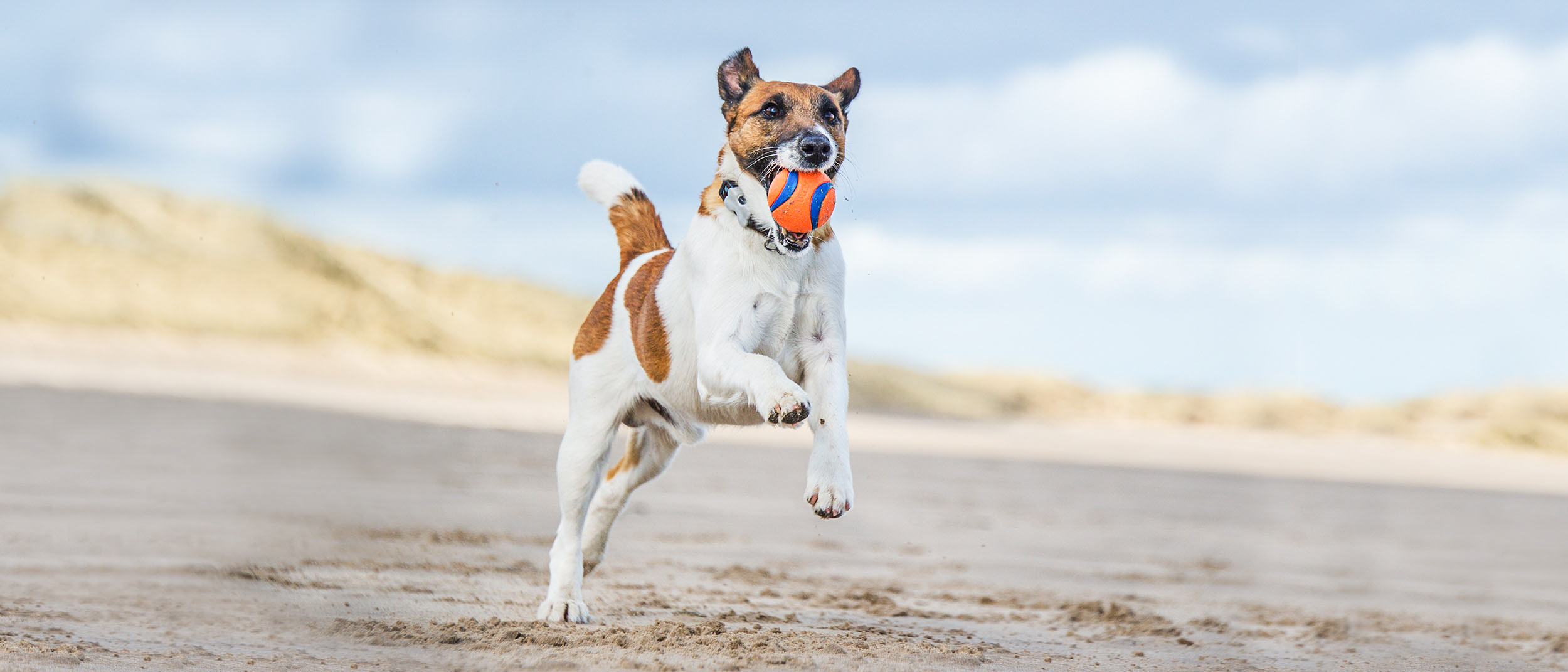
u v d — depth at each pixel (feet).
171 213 224.74
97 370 131.13
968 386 237.25
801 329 20.21
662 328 20.89
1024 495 66.49
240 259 213.66
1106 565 35.32
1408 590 32.37
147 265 199.72
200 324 182.80
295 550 28.37
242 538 29.86
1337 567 37.91
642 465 22.90
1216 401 234.17
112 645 17.24
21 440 55.83
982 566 33.53
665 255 21.97
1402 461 152.05
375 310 206.90
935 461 100.53
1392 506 74.28
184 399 104.88
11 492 35.99
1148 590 29.96
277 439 71.97
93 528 29.76
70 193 218.38
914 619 23.02
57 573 23.07
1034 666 18.43
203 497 39.17
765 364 18.42
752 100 20.26
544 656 17.34
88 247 201.57
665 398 21.30
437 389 164.04
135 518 32.32
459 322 219.61
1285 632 23.91
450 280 239.09
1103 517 54.34
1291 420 225.76
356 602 21.93
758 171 19.92
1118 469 105.60
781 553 33.63
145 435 65.31
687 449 86.22
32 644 16.71
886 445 122.72
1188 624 24.38
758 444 101.55
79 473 43.32
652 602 23.43
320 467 55.36
